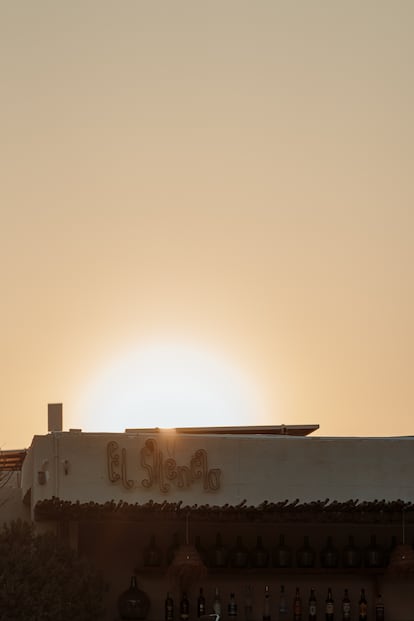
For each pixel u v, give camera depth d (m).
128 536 79.69
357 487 73.44
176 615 78.44
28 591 67.88
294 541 80.38
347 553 78.19
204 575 74.25
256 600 79.50
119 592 78.88
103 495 72.38
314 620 78.38
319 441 73.88
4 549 69.50
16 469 88.88
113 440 73.00
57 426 86.00
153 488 72.69
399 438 75.38
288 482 73.25
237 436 73.75
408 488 73.50
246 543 80.19
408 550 75.38
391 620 79.62
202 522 75.81
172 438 73.31
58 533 75.69
